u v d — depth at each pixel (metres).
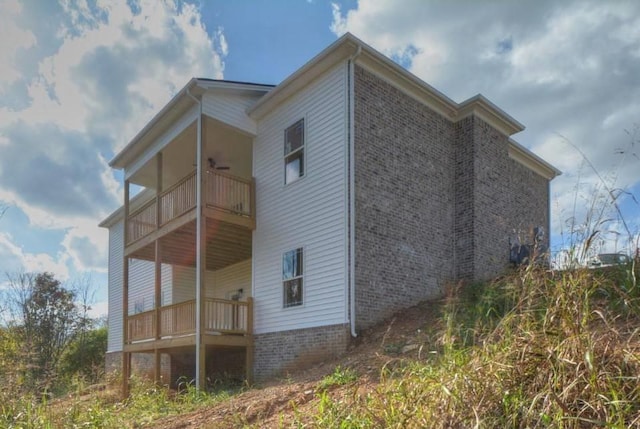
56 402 7.53
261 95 12.00
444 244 11.21
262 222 11.37
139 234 13.35
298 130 10.75
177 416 6.38
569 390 2.76
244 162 14.00
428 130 11.34
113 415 6.82
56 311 22.72
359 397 4.29
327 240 9.57
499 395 3.04
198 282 10.15
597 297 4.11
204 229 10.30
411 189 10.60
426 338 6.84
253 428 4.64
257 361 10.71
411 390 3.66
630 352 2.95
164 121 11.98
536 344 3.14
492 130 12.40
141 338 12.45
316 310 9.54
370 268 9.40
